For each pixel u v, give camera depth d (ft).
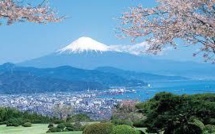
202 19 53.93
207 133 80.64
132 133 83.76
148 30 58.13
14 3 50.39
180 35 55.88
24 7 50.78
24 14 50.60
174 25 55.26
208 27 53.42
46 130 151.02
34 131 149.07
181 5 54.34
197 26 54.03
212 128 80.69
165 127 82.43
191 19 54.34
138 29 58.65
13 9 49.96
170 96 84.07
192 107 81.41
